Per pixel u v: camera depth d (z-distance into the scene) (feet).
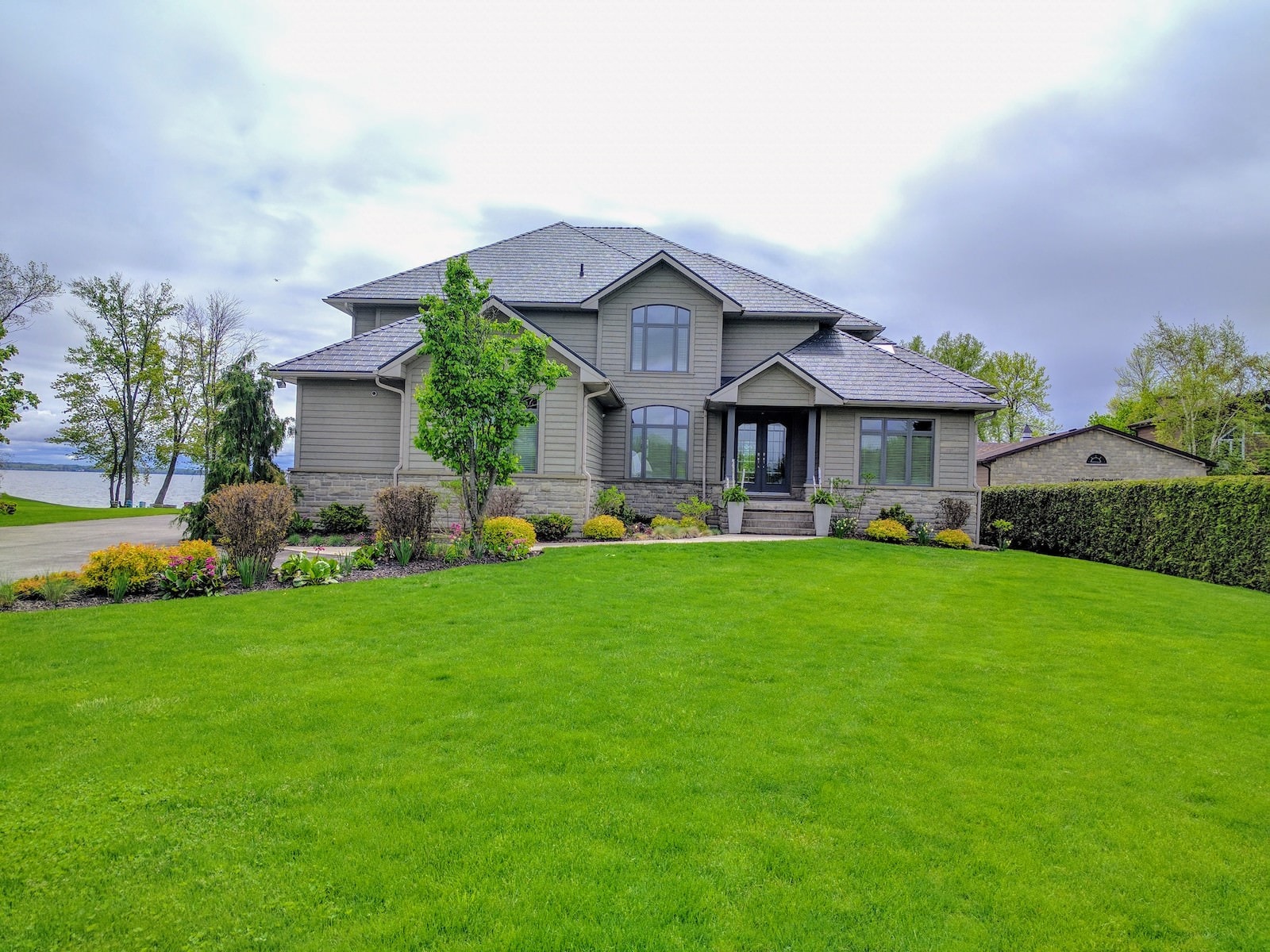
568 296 66.18
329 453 56.95
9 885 9.46
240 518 31.14
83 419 121.19
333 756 13.66
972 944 8.83
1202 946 9.02
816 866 10.42
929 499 59.93
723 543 47.11
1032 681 20.02
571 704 16.79
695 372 65.00
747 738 15.10
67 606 26.71
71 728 14.76
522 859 10.28
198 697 16.72
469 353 38.11
